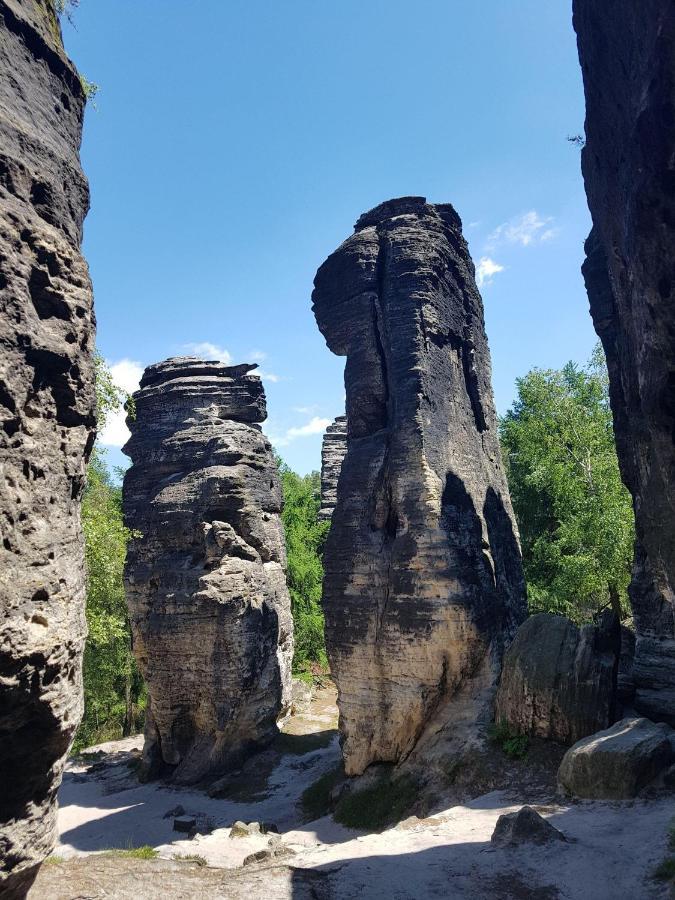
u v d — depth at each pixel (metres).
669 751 15.83
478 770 18.91
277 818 23.16
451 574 21.77
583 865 11.82
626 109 9.28
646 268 8.99
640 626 22.89
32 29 7.69
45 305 7.33
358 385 25.64
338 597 23.95
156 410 34.56
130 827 23.19
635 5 8.07
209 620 29.38
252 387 34.66
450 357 26.50
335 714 37.97
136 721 44.50
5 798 6.55
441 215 28.41
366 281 26.02
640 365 10.05
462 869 12.61
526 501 43.66
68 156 8.27
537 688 19.33
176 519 31.42
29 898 10.68
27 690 6.31
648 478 12.55
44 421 7.14
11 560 6.26
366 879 12.78
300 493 60.38
